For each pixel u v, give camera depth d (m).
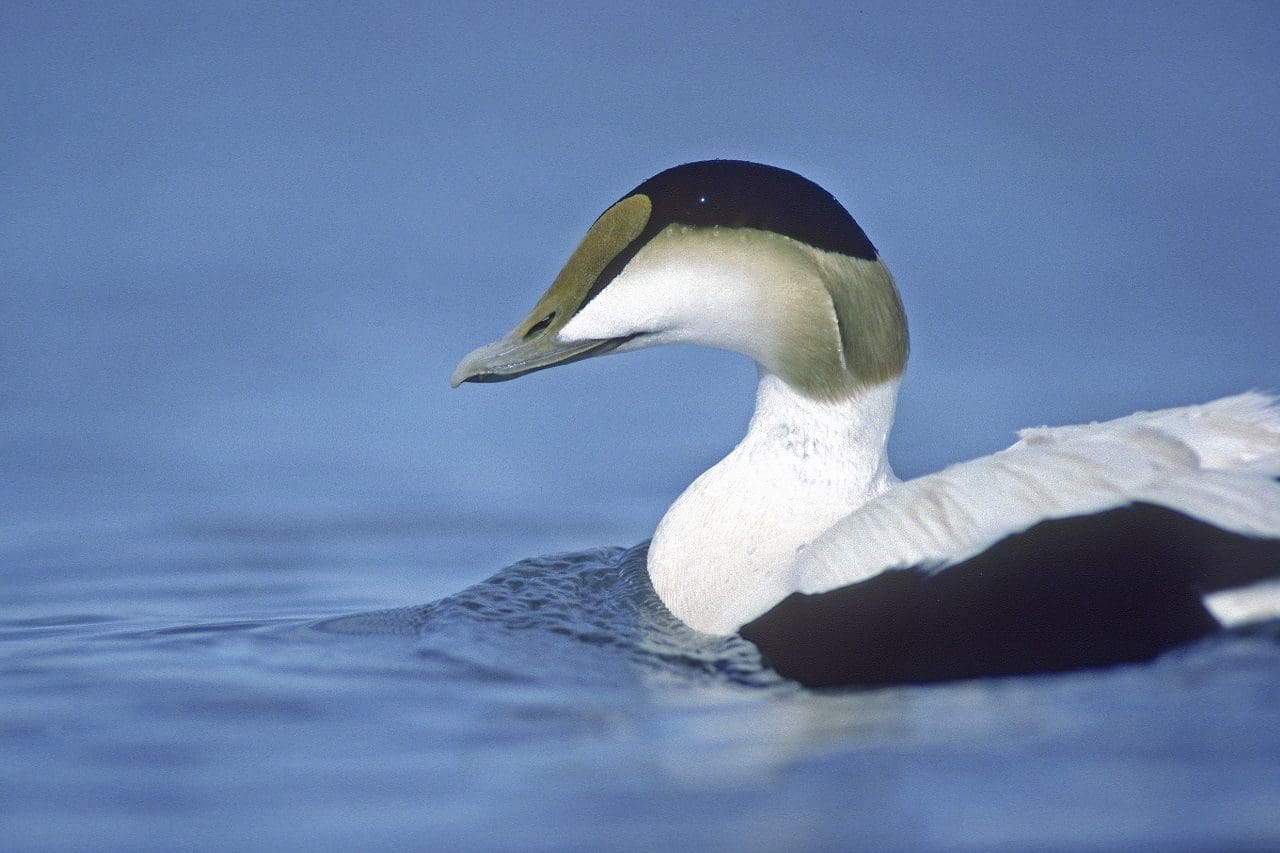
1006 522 9.37
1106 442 9.70
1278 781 7.56
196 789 8.09
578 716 9.04
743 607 10.42
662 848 7.32
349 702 9.31
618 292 11.05
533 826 7.57
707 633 10.50
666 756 8.33
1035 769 7.84
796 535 10.87
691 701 9.28
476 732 8.79
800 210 10.81
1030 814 7.43
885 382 10.98
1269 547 8.98
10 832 7.69
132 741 8.73
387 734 8.78
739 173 10.91
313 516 15.21
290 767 8.34
